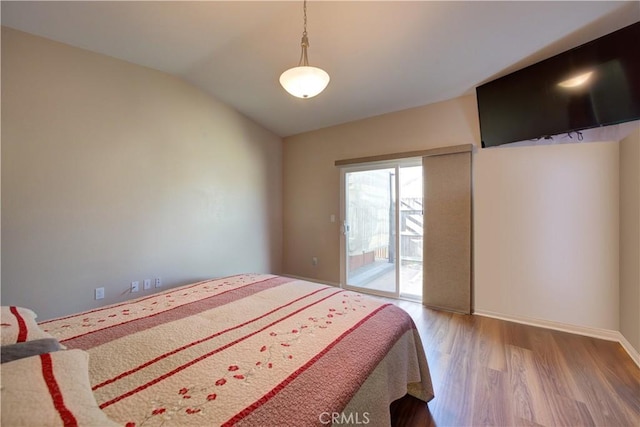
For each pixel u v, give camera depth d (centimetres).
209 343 119
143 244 295
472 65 263
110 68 270
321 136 435
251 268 418
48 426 56
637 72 196
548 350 226
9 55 216
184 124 330
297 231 462
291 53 272
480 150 305
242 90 345
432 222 331
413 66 274
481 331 263
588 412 157
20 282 222
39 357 76
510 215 289
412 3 206
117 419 76
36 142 228
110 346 114
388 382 131
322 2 211
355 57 267
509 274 290
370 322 148
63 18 216
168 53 274
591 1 187
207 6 215
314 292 193
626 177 227
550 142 269
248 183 413
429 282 334
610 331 246
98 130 262
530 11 200
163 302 170
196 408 81
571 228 262
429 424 150
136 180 289
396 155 353
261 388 91
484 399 169
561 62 232
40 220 230
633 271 215
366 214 396
